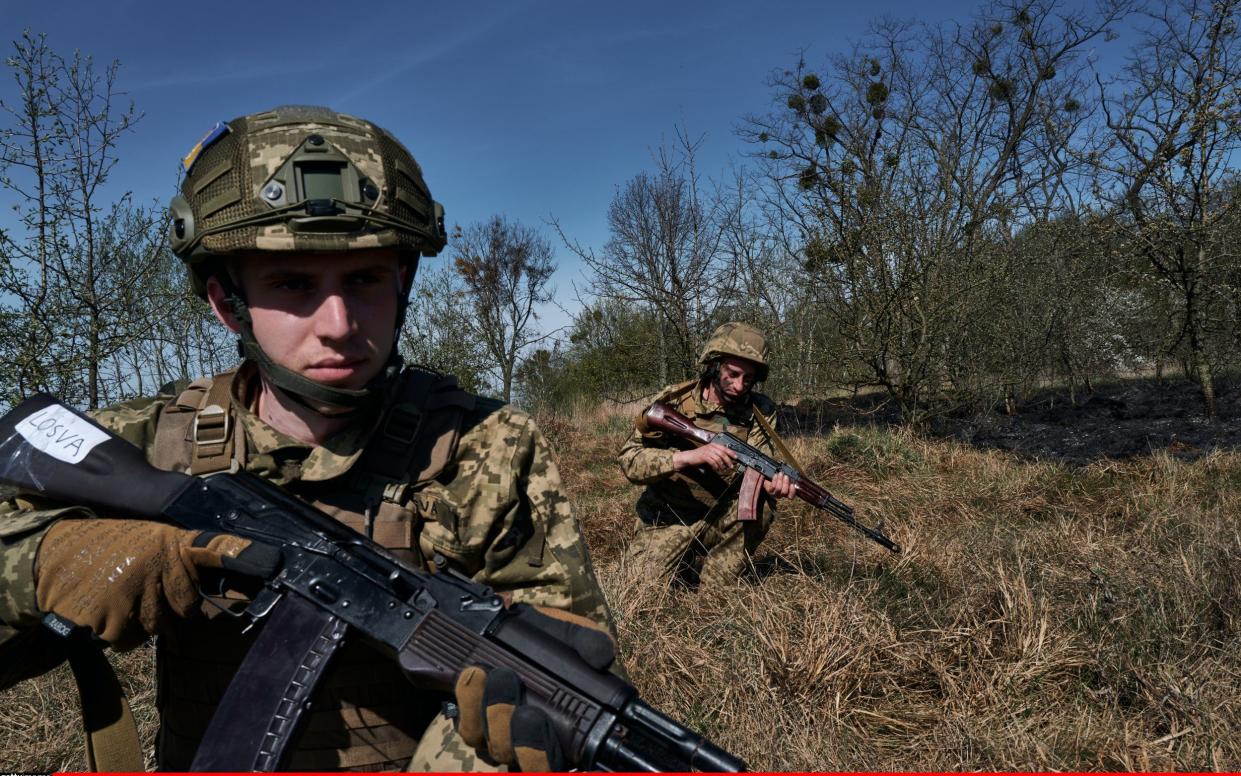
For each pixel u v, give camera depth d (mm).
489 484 1393
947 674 3166
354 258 1297
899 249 9297
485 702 1103
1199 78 8758
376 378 1366
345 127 1342
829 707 3029
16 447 1327
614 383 13195
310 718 1239
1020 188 10320
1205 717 2818
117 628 1177
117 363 6219
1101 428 9211
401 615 1213
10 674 1293
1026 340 10156
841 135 9609
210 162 1325
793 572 4609
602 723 1114
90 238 5633
